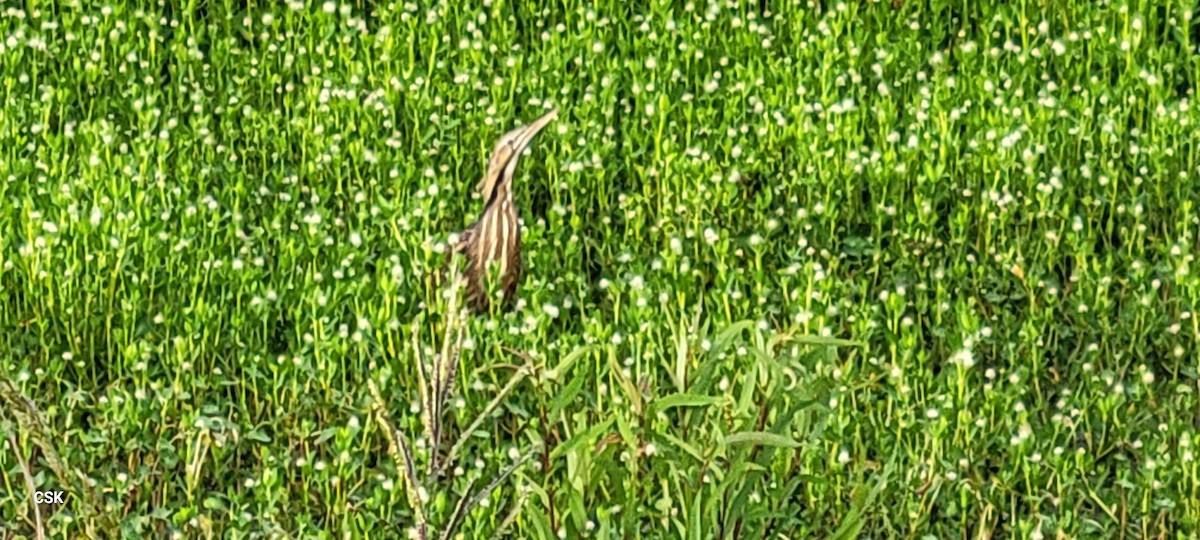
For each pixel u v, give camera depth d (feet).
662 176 42.24
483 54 47.55
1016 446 32.24
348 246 38.17
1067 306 38.47
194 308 35.94
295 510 32.42
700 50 46.78
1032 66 46.06
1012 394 34.35
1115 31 47.57
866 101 46.39
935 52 47.60
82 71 46.21
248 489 33.04
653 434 26.35
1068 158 42.45
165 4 51.08
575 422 28.60
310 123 44.24
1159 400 35.81
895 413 33.40
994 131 41.86
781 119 43.42
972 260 38.50
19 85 46.16
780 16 48.96
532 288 37.11
